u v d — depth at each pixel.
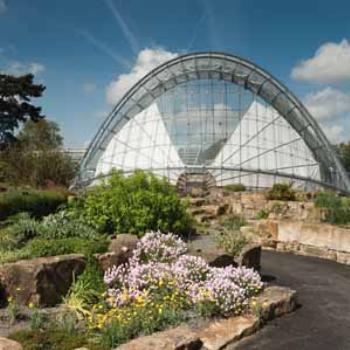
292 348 8.36
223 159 44.09
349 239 17.20
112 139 50.03
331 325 9.73
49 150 40.69
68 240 11.39
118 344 7.55
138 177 16.66
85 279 9.91
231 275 10.62
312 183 44.12
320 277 14.72
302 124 47.28
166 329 8.36
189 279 10.45
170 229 16.25
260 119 46.44
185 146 44.94
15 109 55.00
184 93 47.47
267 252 19.33
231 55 45.53
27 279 9.12
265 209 25.41
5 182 31.30
